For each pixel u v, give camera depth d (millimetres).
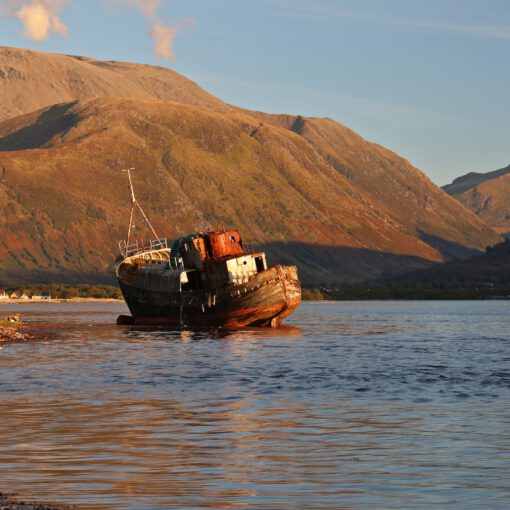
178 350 94750
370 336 125375
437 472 33062
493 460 35250
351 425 43500
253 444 38469
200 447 37719
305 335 125562
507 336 127125
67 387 58719
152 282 136500
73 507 27516
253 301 127375
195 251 131500
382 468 33750
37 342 105750
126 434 40656
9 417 45250
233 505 28125
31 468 33281
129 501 28438
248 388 58969
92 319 192625
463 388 59438
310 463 34625
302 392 56812
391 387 59844
